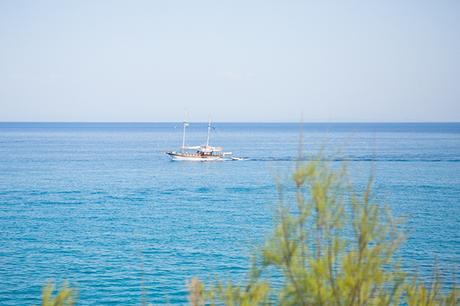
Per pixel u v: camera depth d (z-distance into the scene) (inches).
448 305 628.4
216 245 3257.9
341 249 534.6
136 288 2439.7
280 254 542.9
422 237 3393.2
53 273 2667.3
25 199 5216.5
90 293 2373.3
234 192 5782.5
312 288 527.8
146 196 5497.1
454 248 3088.1
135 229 3777.1
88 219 4165.8
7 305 2235.5
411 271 2500.0
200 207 4756.4
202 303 579.5
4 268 2753.4
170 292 2388.0
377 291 547.2
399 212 4313.5
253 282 559.5
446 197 5162.4
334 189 553.3
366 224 538.6
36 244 3299.7
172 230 3730.3
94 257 2984.7
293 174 554.9
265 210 4549.7
